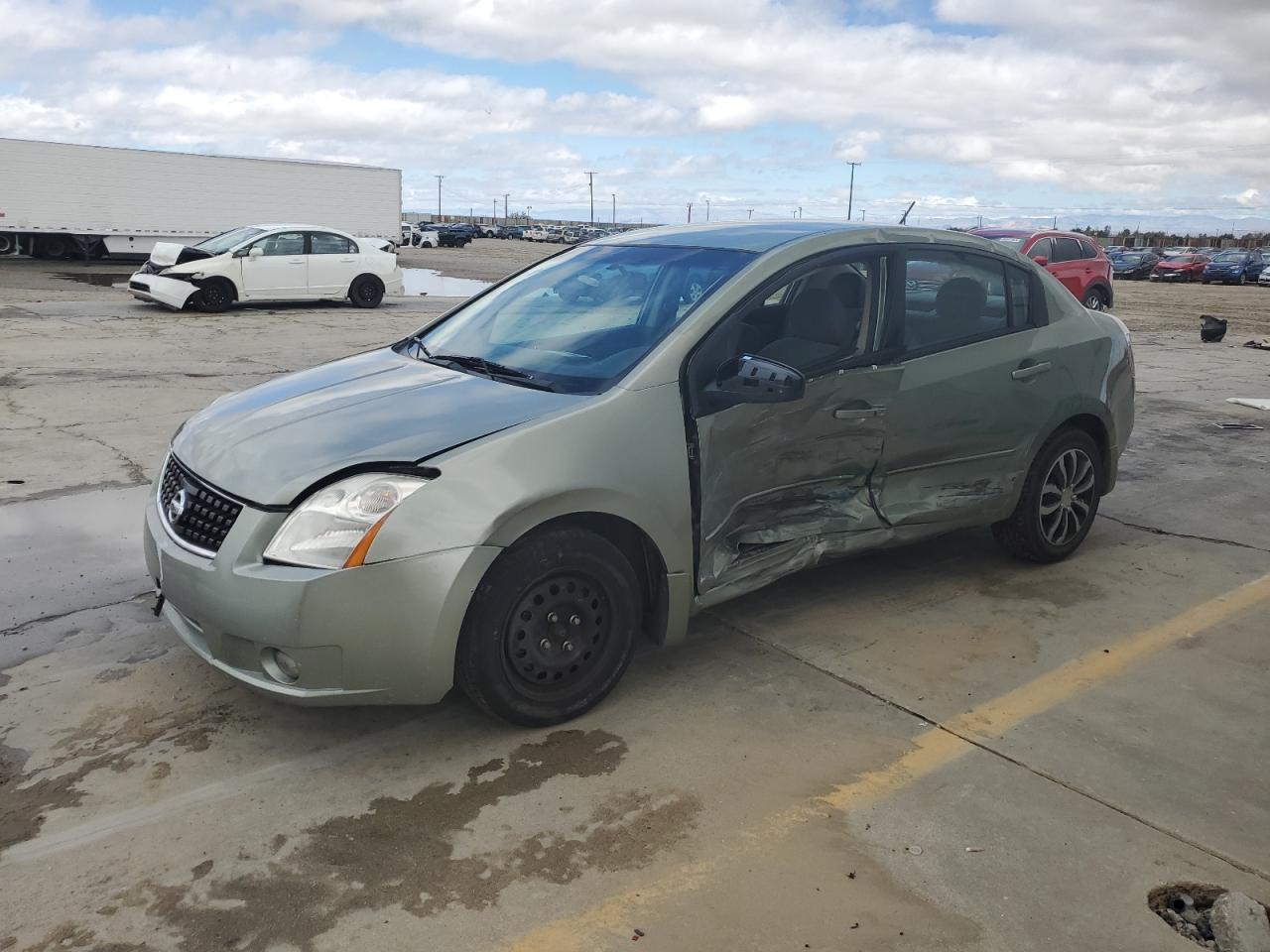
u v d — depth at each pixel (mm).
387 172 33406
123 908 2416
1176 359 13391
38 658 3711
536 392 3418
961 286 4328
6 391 8680
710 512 3518
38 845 2641
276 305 18031
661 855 2652
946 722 3389
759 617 4238
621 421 3264
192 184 30281
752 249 3896
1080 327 4797
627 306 3814
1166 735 3334
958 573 4816
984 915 2445
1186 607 4449
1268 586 4715
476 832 2740
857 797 2932
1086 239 18250
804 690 3590
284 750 3141
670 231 4461
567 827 2766
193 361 10727
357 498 2900
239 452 3178
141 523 5273
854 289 3951
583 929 2371
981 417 4301
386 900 2463
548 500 3055
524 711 3195
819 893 2508
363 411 3348
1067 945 2355
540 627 3168
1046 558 4887
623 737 3246
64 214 28906
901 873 2596
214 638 2977
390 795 2904
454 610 2941
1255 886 2582
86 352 11156
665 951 2305
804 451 3746
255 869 2570
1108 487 5105
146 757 3078
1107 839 2760
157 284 15984
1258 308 24656
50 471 6195
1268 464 7195
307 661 2861
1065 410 4652
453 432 3105
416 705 3436
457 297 22109
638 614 3414
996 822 2824
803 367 3736
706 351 3506
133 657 3734
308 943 2314
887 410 3955
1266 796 2992
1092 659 3896
